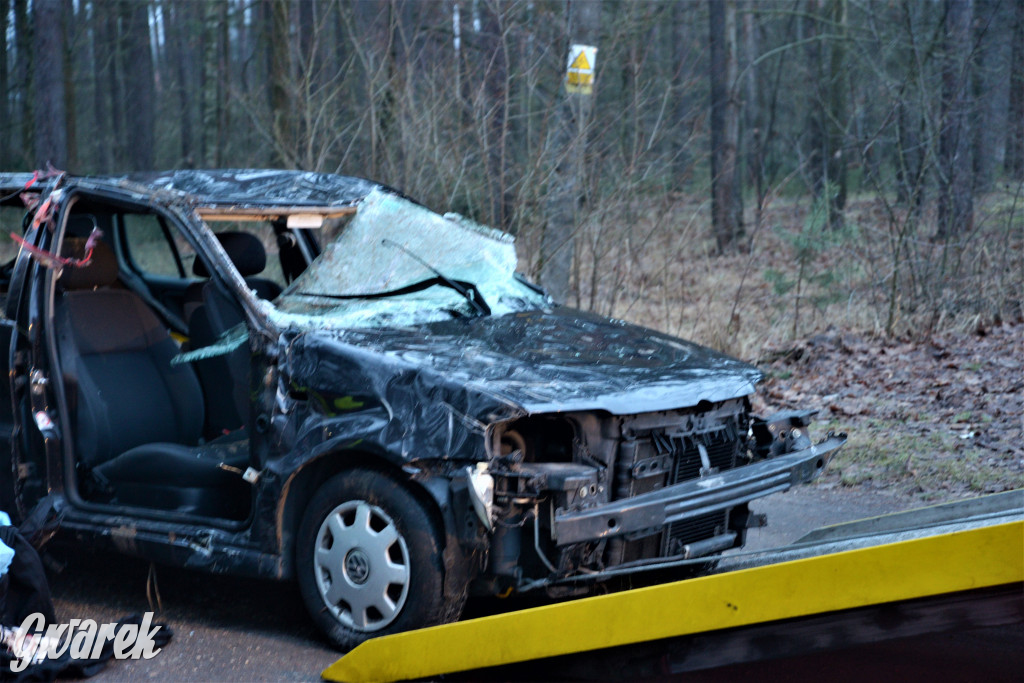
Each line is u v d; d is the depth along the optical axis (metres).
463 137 8.80
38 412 4.37
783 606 3.17
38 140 15.79
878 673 3.62
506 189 8.50
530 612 3.43
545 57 8.63
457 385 3.60
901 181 10.60
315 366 3.87
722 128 18.62
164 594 4.65
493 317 4.59
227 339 4.60
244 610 4.43
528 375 3.76
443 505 3.56
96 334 4.82
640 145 8.95
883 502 6.03
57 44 15.73
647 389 3.83
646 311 9.74
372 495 3.74
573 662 3.60
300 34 11.99
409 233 4.94
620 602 3.35
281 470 3.87
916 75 10.70
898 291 9.85
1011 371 8.24
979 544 2.94
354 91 10.08
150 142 27.44
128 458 4.43
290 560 3.96
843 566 3.11
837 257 10.95
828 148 16.34
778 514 5.90
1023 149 10.55
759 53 26.52
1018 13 10.63
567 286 8.86
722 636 3.36
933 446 6.84
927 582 3.00
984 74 10.81
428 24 9.84
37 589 3.89
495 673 3.68
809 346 9.45
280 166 11.34
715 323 9.62
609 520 3.44
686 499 3.62
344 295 4.51
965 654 3.79
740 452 4.32
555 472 3.48
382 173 9.24
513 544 3.58
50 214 4.54
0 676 3.48
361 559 3.77
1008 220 9.91
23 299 4.43
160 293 6.11
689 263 12.12
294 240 5.58
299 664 3.79
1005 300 9.89
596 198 8.74
